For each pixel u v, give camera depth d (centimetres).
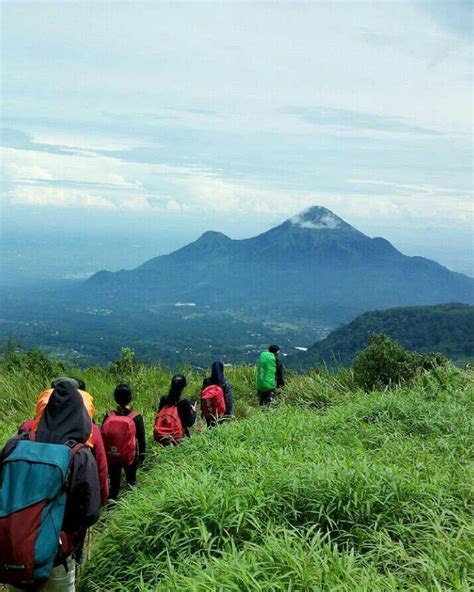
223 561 404
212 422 927
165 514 482
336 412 858
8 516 351
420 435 724
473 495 503
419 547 426
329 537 430
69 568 393
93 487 384
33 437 392
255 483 518
